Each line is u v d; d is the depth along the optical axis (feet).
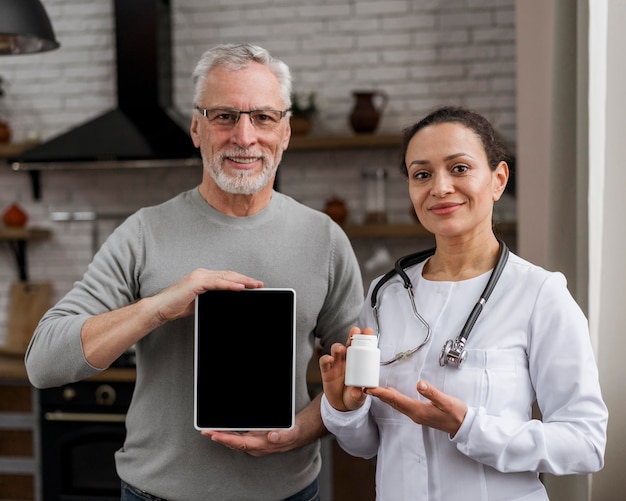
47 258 14.03
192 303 5.20
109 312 5.29
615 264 5.98
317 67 13.33
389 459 4.67
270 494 5.53
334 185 13.38
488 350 4.44
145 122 12.50
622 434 5.96
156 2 12.63
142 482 5.54
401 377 4.62
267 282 5.68
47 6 13.93
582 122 6.35
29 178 14.10
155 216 5.80
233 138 5.46
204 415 5.06
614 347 5.98
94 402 11.38
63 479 11.46
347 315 5.94
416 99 13.10
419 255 5.10
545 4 8.08
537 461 4.20
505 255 4.66
